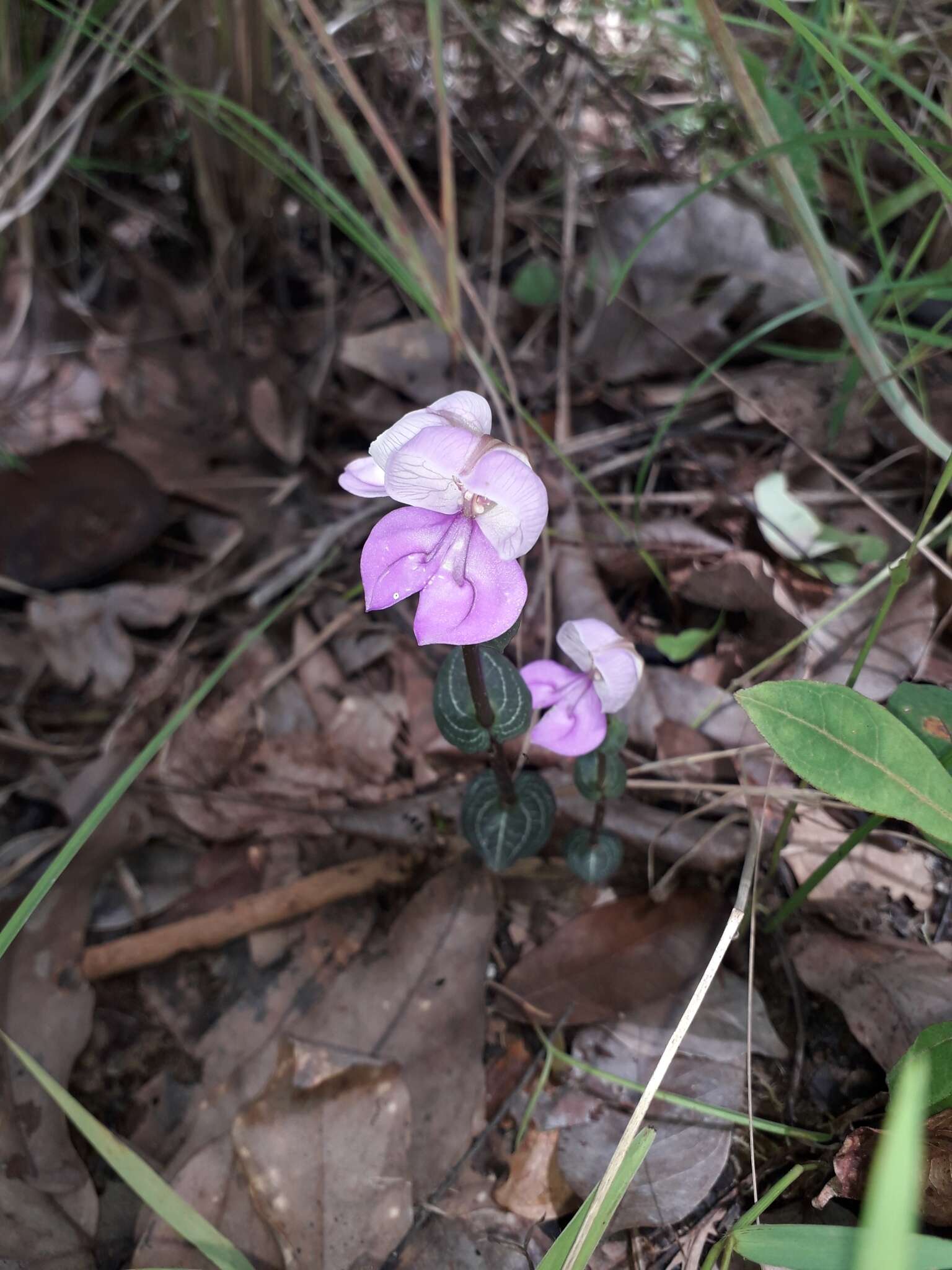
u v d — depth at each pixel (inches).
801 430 7.4
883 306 6.9
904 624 6.3
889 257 7.4
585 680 4.8
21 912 4.0
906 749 3.8
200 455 8.3
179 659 7.4
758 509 6.9
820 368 7.7
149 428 8.4
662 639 6.8
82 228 9.6
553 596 7.0
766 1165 4.9
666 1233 4.7
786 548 6.7
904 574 4.6
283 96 8.3
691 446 7.7
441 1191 4.9
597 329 8.2
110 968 6.0
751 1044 5.2
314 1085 5.2
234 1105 5.5
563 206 9.0
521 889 6.1
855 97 7.5
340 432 8.6
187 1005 5.9
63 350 8.8
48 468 7.6
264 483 8.2
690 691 6.4
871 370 6.0
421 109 9.4
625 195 8.0
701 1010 5.4
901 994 5.1
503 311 8.6
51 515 7.5
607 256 8.0
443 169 6.1
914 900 5.6
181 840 6.6
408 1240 4.7
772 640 6.4
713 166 7.9
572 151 8.1
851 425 7.3
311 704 7.0
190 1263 4.8
